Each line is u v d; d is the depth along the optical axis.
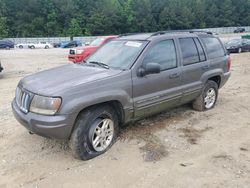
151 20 89.69
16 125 5.47
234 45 25.62
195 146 4.53
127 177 3.68
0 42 44.03
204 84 5.91
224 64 6.41
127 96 4.35
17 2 80.06
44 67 15.85
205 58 5.88
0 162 4.07
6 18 77.25
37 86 3.97
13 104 4.38
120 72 4.36
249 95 7.84
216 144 4.61
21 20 78.88
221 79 6.39
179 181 3.58
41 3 81.44
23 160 4.12
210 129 5.24
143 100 4.60
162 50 4.98
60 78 4.18
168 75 4.97
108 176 3.70
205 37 6.10
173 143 4.63
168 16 91.56
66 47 47.12
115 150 4.36
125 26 86.69
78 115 3.95
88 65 4.88
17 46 46.72
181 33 5.57
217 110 6.34
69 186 3.51
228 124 5.50
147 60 4.68
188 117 5.82
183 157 4.18
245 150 4.39
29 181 3.62
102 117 4.21
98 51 5.38
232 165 3.94
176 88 5.19
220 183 3.52
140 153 4.29
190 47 5.58
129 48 4.87
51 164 4.01
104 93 4.04
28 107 3.88
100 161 4.07
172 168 3.88
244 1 104.88
